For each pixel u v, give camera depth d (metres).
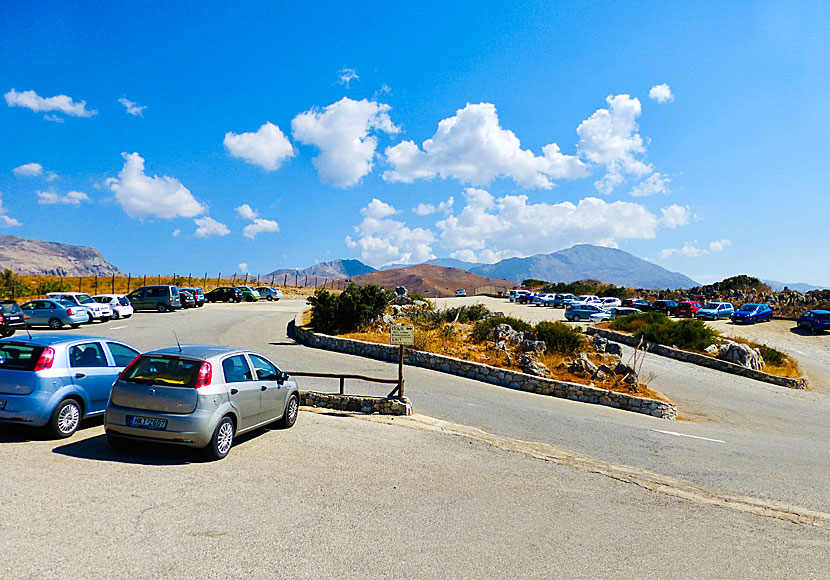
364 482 7.20
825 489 9.15
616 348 25.67
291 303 54.53
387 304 28.89
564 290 84.31
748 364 26.78
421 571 4.73
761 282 71.56
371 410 12.20
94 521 5.31
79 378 8.48
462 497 6.92
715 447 12.26
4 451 7.42
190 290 43.66
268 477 7.10
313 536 5.33
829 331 41.72
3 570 4.24
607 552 5.50
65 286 55.44
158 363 7.84
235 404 8.12
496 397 16.34
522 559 5.15
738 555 5.73
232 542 5.06
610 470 9.06
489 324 26.03
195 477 6.89
